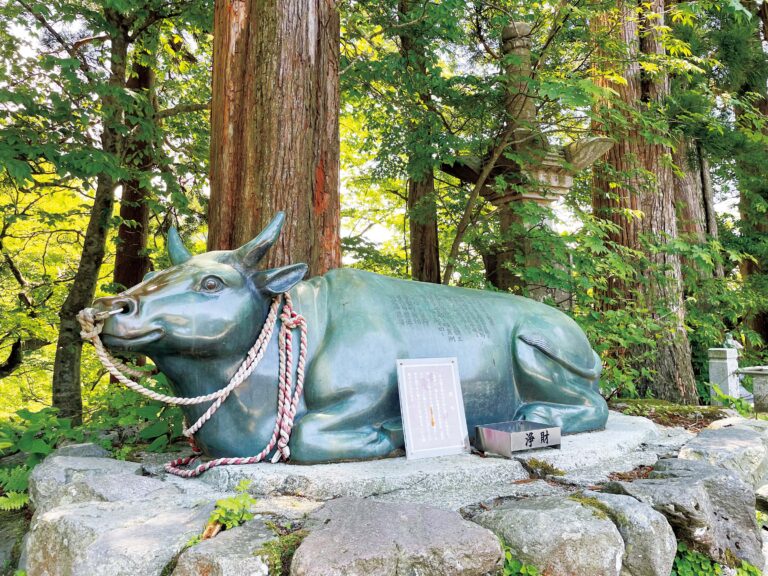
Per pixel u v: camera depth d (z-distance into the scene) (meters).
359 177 10.80
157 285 2.69
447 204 8.43
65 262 10.23
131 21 7.43
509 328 3.61
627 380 5.72
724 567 2.43
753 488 3.15
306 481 2.55
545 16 7.34
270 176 3.93
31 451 3.43
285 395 2.86
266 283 2.89
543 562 2.04
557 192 7.27
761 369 5.77
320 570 1.69
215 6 4.37
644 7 8.48
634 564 2.15
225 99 4.13
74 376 7.39
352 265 9.59
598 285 6.47
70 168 5.48
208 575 1.72
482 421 3.39
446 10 5.95
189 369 2.79
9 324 8.45
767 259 12.57
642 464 3.14
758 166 11.22
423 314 3.32
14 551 2.64
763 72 11.47
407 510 2.13
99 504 2.29
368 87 7.63
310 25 4.13
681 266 8.78
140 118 6.58
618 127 7.84
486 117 7.60
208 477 2.73
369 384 2.96
